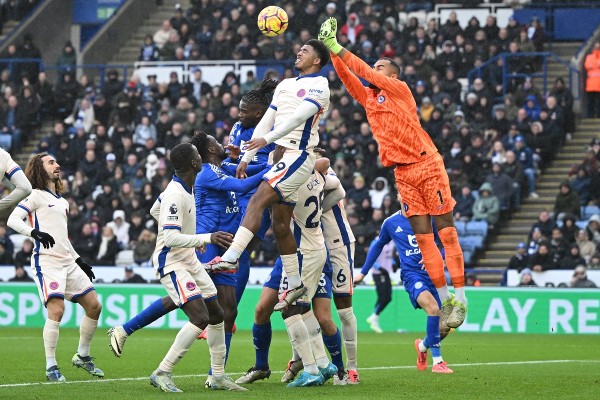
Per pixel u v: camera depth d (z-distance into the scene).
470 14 39.50
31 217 14.78
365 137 33.38
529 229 31.86
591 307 27.78
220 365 13.20
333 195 14.13
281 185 12.67
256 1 39.84
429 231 13.60
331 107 35.44
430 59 36.56
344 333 14.38
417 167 13.41
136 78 38.34
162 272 13.00
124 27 44.69
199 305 12.86
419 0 39.97
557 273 28.84
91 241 32.12
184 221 12.95
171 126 36.12
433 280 13.62
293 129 12.59
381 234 17.52
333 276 14.24
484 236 30.97
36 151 38.50
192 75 38.78
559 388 13.52
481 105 34.38
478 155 32.47
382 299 28.20
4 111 39.06
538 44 37.06
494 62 36.00
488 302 28.53
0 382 14.16
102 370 16.59
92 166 35.38
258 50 38.69
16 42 43.09
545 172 34.16
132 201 33.09
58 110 39.53
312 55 12.99
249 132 14.87
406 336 26.73
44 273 14.69
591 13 39.75
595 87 35.91
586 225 30.61
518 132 33.53
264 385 13.96
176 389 12.73
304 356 13.77
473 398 12.18
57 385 13.64
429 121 33.88
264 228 14.93
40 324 30.25
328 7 38.88
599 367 17.72
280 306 13.15
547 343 24.38
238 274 14.82
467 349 22.45
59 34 45.88
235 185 13.52
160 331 28.66
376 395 12.44
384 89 13.32
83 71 42.84
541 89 37.66
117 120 37.09
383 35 37.56
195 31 40.44
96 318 14.96
